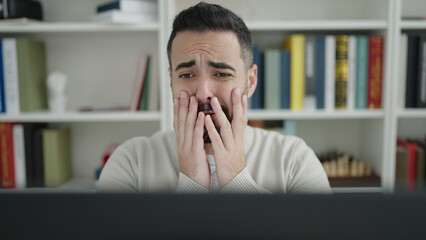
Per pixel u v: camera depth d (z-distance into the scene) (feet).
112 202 1.36
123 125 6.45
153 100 5.56
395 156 5.58
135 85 5.61
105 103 6.35
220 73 3.03
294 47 5.39
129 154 3.49
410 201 1.32
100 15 5.29
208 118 3.04
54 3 6.13
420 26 5.25
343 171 5.66
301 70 5.43
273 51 5.40
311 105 5.47
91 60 6.29
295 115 5.33
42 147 5.68
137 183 3.42
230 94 3.06
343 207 1.34
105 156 5.65
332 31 6.06
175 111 3.14
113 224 1.37
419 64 5.35
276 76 5.43
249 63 3.14
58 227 1.37
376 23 5.25
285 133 5.64
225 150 3.08
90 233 1.37
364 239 1.34
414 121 6.31
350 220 1.34
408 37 5.35
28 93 5.49
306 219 1.34
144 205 1.36
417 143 5.75
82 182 6.05
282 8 6.21
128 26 5.25
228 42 2.96
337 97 5.45
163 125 5.39
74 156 6.47
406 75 5.41
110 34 6.13
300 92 5.45
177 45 3.01
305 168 3.39
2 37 6.13
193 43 2.96
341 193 1.36
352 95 5.46
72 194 1.38
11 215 1.38
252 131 3.70
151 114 5.40
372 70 5.41
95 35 6.19
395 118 5.33
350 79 5.43
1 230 1.38
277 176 3.35
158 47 5.45
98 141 6.47
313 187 3.31
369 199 1.34
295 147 3.50
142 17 5.31
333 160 5.79
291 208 1.34
